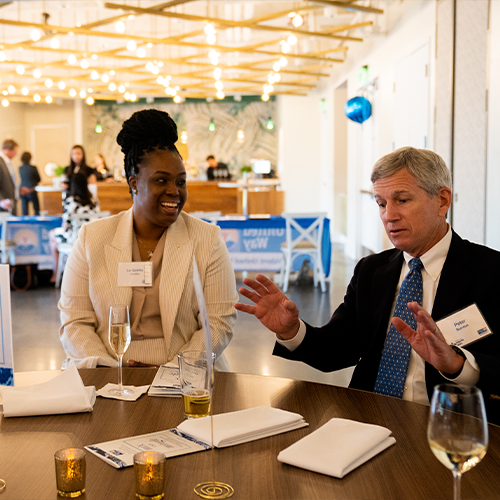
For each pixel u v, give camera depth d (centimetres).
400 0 641
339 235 1164
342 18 838
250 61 1148
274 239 745
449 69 492
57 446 114
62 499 92
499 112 399
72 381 139
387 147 718
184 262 197
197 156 1518
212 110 1503
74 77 1016
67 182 694
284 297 158
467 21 454
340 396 142
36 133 1498
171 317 192
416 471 102
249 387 150
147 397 142
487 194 423
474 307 147
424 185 156
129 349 193
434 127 532
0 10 830
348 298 188
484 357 136
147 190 191
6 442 116
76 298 198
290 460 104
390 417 128
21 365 409
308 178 1309
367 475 101
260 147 1503
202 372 127
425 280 165
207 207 955
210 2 798
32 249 753
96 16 883
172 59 887
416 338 130
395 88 672
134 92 1249
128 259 196
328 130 1192
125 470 103
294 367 411
